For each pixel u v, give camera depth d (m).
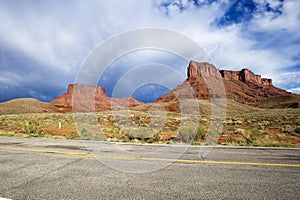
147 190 2.91
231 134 12.70
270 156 5.44
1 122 20.67
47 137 10.58
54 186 3.05
